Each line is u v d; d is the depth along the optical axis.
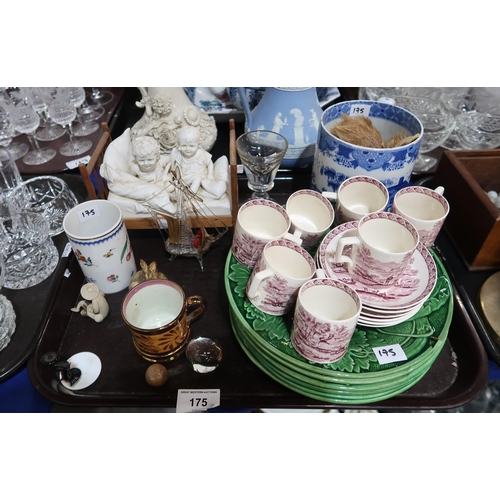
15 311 0.71
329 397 0.57
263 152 0.81
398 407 0.59
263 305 0.59
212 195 0.77
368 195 0.68
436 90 1.09
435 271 0.60
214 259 0.82
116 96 1.29
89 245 0.65
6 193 0.86
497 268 0.77
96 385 0.64
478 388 0.61
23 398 0.68
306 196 0.68
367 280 0.59
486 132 0.99
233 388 0.63
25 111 1.03
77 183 0.97
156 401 0.61
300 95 0.84
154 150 0.74
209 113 1.02
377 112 0.80
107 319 0.72
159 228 0.80
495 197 0.84
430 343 0.58
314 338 0.51
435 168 0.97
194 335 0.69
